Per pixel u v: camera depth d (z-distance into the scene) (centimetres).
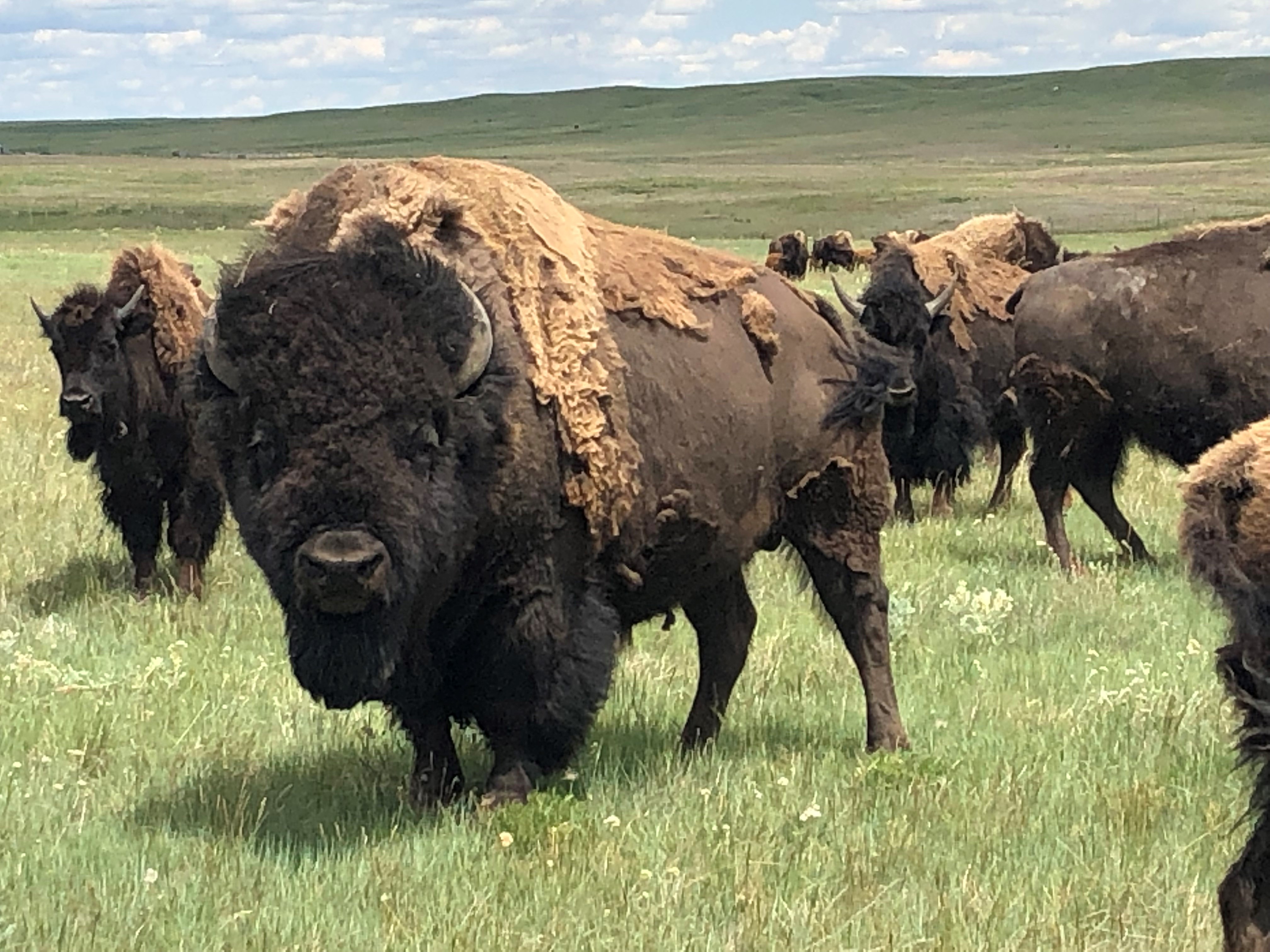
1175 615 927
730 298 662
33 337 2275
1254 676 438
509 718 573
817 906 481
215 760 634
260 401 503
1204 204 6400
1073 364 1084
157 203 7112
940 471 1317
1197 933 468
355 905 480
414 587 510
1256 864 437
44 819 557
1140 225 5372
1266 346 1024
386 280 518
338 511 492
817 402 673
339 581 483
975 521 1282
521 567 560
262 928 463
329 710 676
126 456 958
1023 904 488
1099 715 701
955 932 466
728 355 643
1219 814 563
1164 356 1054
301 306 508
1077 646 852
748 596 707
